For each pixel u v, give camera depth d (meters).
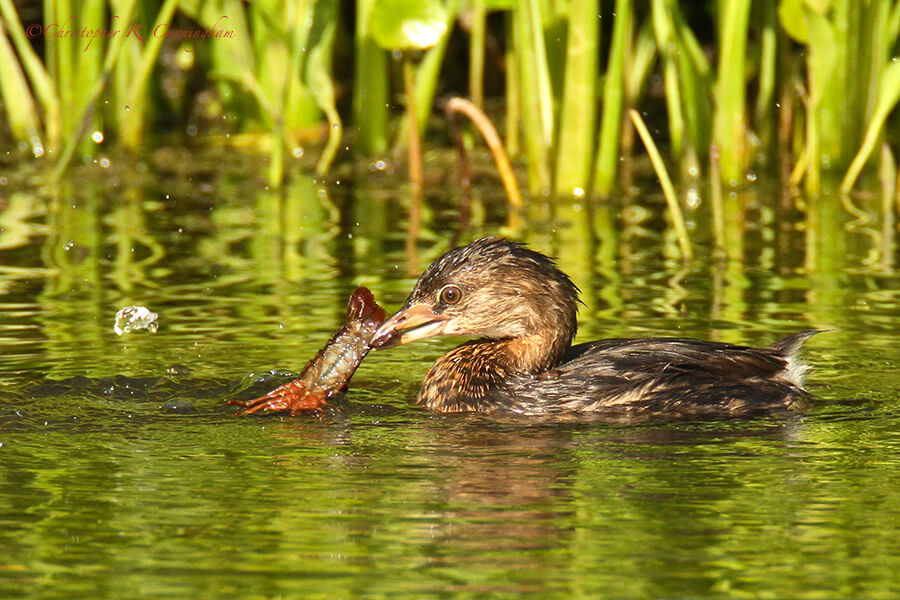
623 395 9.84
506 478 7.96
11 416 9.20
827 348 10.99
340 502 7.54
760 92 19.77
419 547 6.89
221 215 16.81
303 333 11.48
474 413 9.77
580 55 17.05
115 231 15.78
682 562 6.70
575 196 17.62
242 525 7.18
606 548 6.88
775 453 8.46
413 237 15.52
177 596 6.34
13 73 20.02
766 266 13.95
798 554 6.79
